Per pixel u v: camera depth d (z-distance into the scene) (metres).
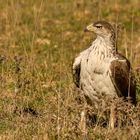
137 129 12.91
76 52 20.14
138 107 13.23
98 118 13.46
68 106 13.45
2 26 22.38
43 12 24.83
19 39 21.27
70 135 13.15
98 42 13.68
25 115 14.49
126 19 24.59
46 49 20.50
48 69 17.91
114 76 13.52
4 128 14.02
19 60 17.66
